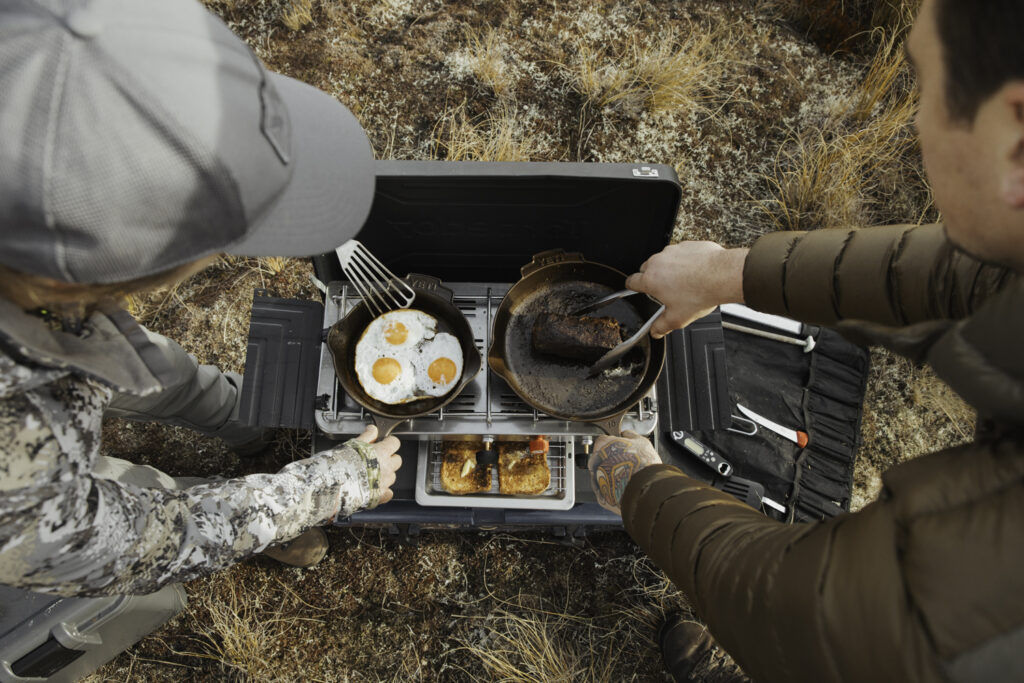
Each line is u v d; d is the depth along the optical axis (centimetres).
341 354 167
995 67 46
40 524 91
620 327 170
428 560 247
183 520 115
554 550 250
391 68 304
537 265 170
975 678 51
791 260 112
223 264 273
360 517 201
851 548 61
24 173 70
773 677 68
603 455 158
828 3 315
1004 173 51
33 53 72
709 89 308
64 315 89
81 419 96
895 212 291
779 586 65
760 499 231
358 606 243
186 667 235
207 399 204
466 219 175
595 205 167
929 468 60
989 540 52
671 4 323
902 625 54
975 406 58
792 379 253
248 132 85
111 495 103
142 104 75
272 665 236
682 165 298
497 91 301
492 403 171
